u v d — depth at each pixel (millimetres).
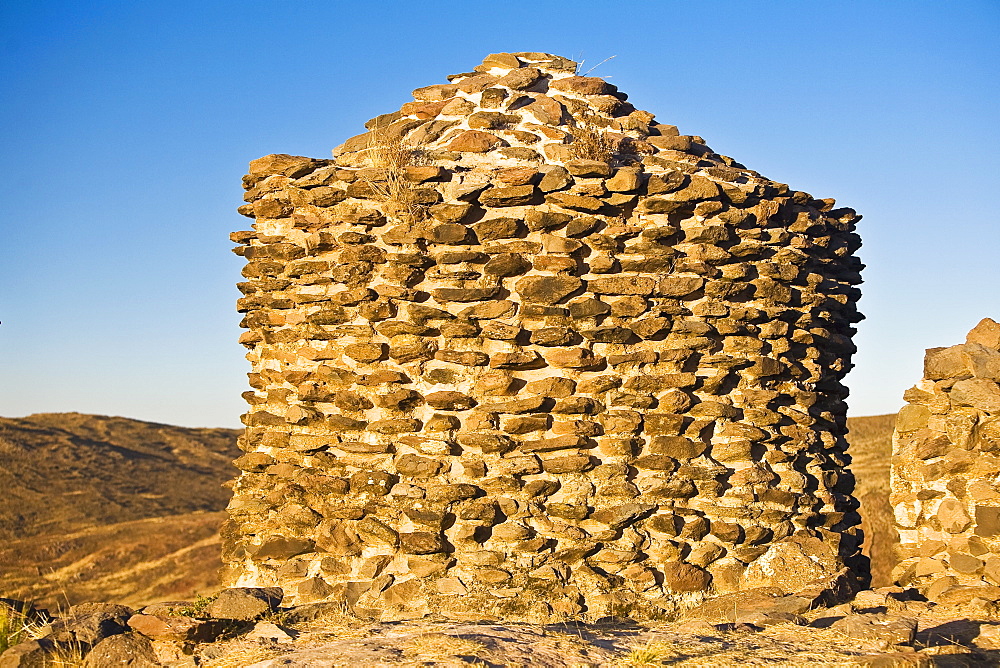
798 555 7992
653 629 6754
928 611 7434
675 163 8633
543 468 7586
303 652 5598
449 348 7797
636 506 7602
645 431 7836
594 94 9297
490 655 5332
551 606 7312
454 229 7770
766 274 8383
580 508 7480
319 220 8266
